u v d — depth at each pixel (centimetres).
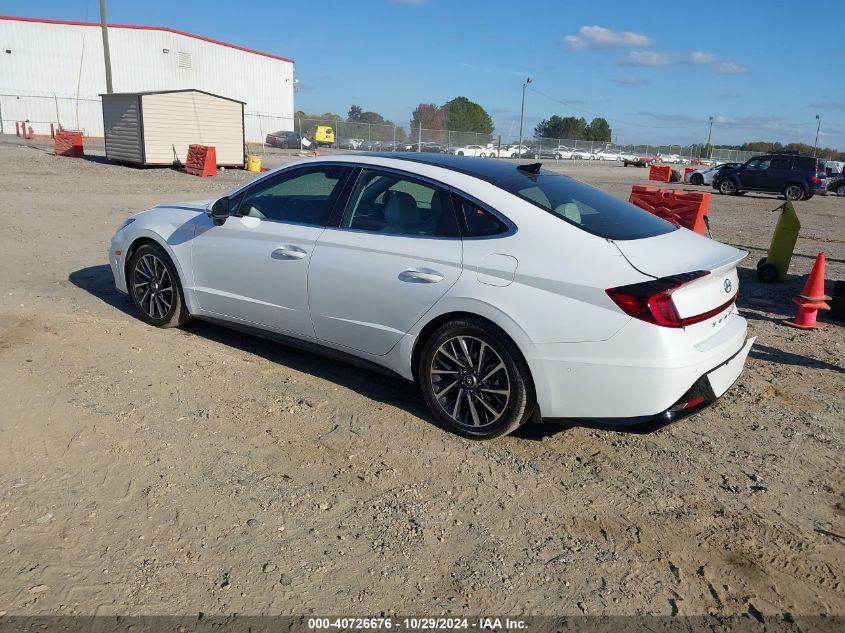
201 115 2389
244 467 345
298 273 445
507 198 385
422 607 259
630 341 337
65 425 371
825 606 272
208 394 427
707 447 403
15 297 614
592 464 375
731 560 298
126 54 4794
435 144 5138
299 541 291
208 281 504
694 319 348
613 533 313
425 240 398
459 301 376
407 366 409
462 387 387
